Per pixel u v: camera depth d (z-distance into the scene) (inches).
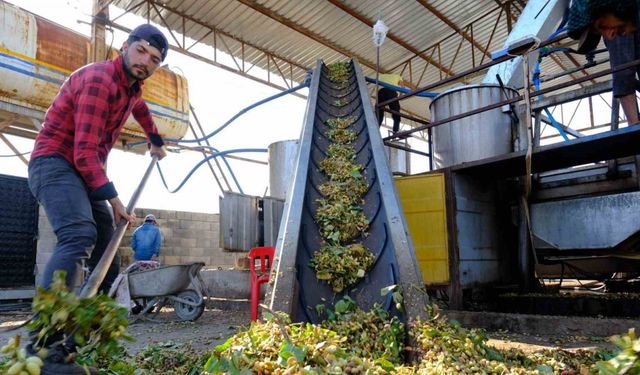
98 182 86.2
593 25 159.9
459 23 542.0
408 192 187.5
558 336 149.8
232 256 441.4
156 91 356.5
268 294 107.8
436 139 218.2
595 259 210.4
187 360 101.9
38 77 295.1
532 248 193.9
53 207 82.8
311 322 103.3
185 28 470.3
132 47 94.0
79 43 320.5
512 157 169.2
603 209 173.9
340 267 115.3
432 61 603.5
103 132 97.5
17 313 265.6
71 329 65.9
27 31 292.5
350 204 143.1
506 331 161.3
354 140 188.2
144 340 168.4
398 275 106.8
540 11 209.6
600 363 55.0
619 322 143.5
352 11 471.8
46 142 88.0
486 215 197.6
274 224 276.7
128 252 359.9
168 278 224.2
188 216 413.4
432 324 92.0
